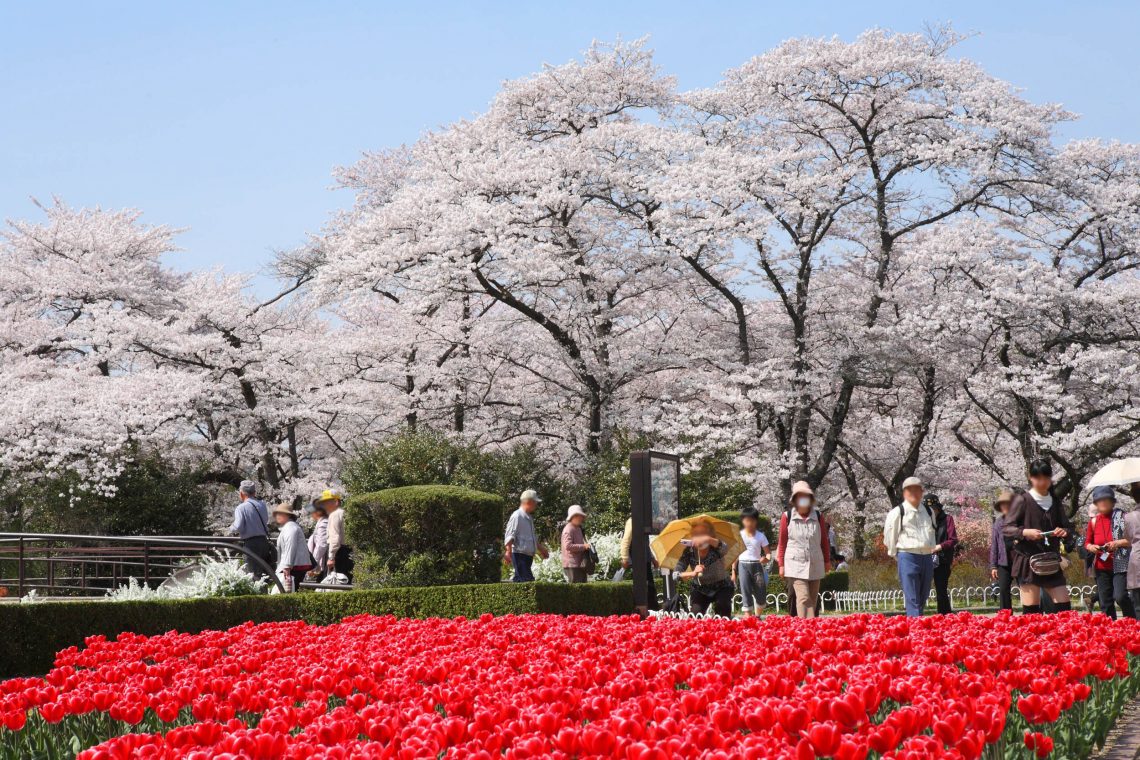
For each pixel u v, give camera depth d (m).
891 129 31.02
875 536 37.41
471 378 34.69
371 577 17.64
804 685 5.80
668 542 14.58
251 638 9.27
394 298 34.81
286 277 40.22
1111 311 30.42
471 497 17.84
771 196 30.72
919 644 7.82
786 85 31.83
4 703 5.48
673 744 4.00
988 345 32.22
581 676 6.19
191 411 30.42
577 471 30.95
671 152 32.03
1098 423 31.72
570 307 32.31
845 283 33.47
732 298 31.88
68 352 36.25
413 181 41.78
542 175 30.45
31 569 23.47
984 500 33.56
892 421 33.97
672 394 33.38
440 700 5.80
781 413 31.25
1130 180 31.17
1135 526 12.67
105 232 36.38
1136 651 7.70
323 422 34.62
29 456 27.75
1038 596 13.17
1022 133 29.27
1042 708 5.03
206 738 4.65
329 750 4.16
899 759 4.03
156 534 26.97
